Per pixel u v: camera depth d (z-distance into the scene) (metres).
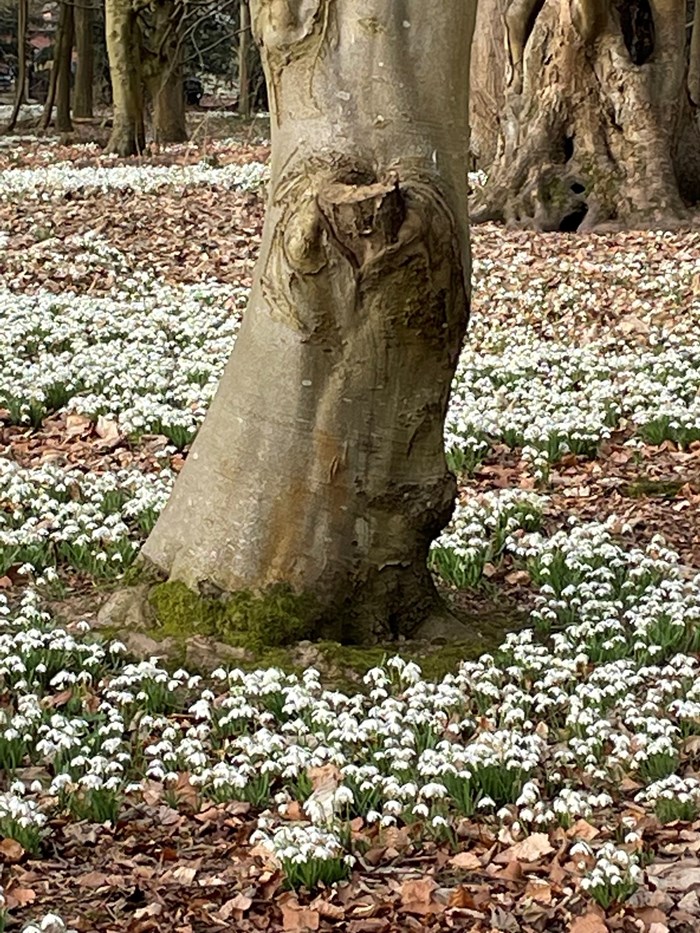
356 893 4.89
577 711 6.25
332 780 5.64
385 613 7.13
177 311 15.39
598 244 19.23
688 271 16.92
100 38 50.31
